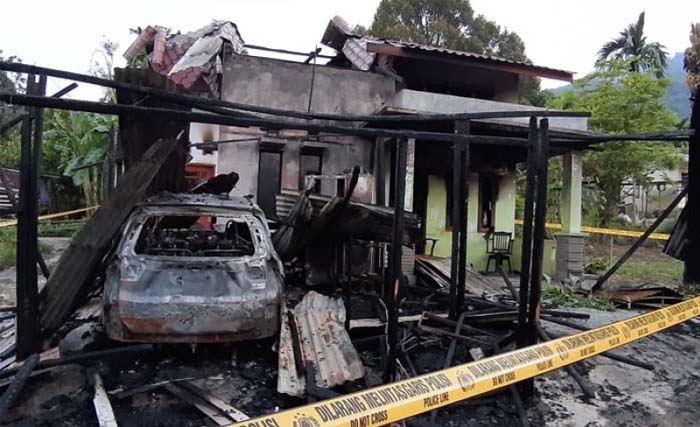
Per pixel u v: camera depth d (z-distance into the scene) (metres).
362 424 2.25
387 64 11.61
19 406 3.64
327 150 10.80
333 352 4.53
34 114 4.04
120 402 3.81
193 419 3.64
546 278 10.52
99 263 4.52
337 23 13.06
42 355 4.27
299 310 5.59
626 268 13.29
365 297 7.20
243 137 10.59
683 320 4.50
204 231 6.49
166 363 4.59
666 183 21.14
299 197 7.10
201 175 12.05
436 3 29.00
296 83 10.98
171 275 4.35
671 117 18.12
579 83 18.89
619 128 17.81
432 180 11.83
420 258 9.52
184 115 3.24
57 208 21.58
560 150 10.86
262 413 3.77
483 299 6.87
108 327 4.23
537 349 3.27
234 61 10.71
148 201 5.05
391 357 4.11
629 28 34.19
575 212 10.61
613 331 3.84
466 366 2.87
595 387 4.62
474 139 4.04
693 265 5.38
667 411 4.21
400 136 3.86
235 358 4.68
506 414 3.96
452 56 11.17
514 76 12.77
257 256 4.74
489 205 12.29
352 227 6.84
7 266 11.15
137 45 13.93
